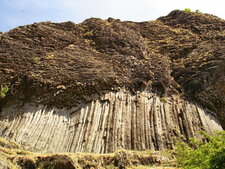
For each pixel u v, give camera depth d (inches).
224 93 926.4
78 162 501.0
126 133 701.3
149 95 823.7
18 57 882.8
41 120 710.5
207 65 952.3
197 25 1267.2
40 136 671.8
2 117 710.5
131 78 869.2
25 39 967.6
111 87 812.0
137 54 1008.9
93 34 1088.8
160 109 788.0
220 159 370.3
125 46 1032.2
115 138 680.4
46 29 1040.8
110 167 535.5
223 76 946.1
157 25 1298.0
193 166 414.0
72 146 662.5
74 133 694.5
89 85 793.6
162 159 606.9
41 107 739.4
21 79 804.0
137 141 684.7
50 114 729.0
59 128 702.5
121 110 759.1
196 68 951.6
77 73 832.3
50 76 805.2
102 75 831.1
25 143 642.8
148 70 903.7
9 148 593.0
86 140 670.5
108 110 753.0
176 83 908.0
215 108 870.4
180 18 1373.0
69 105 758.5
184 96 858.8
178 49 1091.3
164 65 967.6
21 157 461.1
